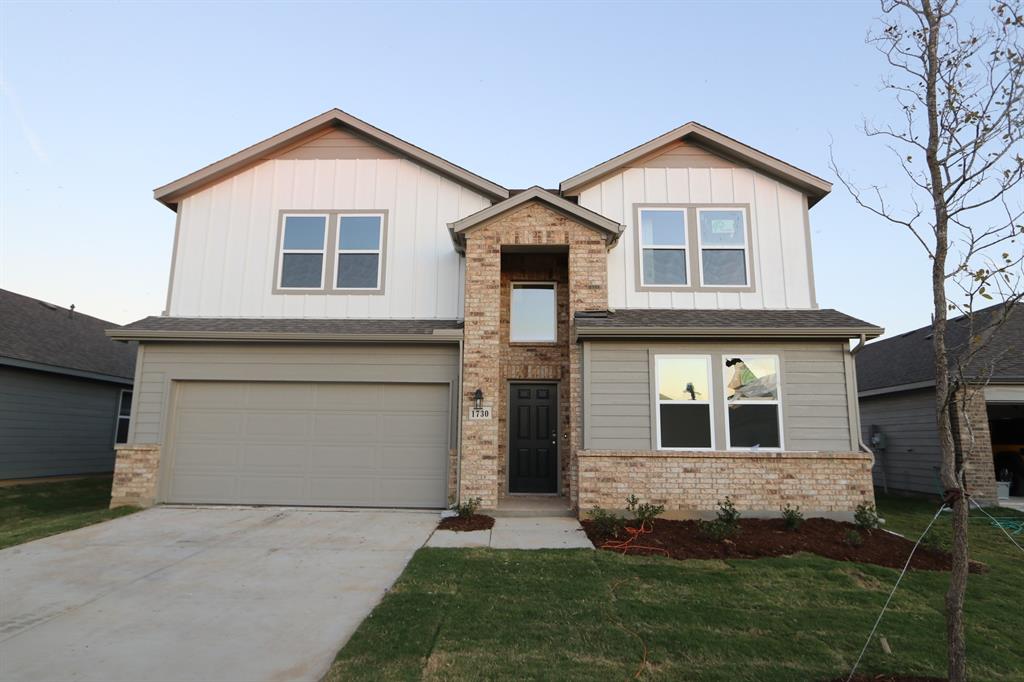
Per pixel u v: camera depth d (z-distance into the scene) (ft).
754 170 39.83
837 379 33.27
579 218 36.32
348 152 41.16
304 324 37.55
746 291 38.27
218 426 35.96
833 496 31.58
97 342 61.93
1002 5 14.11
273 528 29.68
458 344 35.86
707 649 16.22
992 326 14.30
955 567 13.66
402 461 35.45
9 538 27.66
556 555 24.94
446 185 40.50
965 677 14.42
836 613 19.12
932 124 14.90
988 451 41.45
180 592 20.47
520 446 39.37
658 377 33.45
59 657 15.46
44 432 51.26
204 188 40.81
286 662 15.20
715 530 27.25
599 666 15.11
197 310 39.22
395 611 18.52
